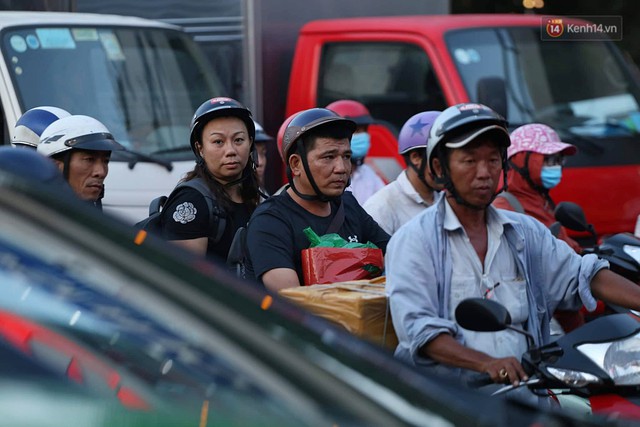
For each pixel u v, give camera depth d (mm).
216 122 11562
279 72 21203
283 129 10961
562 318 10914
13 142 12648
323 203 10953
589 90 21094
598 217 20172
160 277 4887
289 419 4520
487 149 8656
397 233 8859
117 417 4406
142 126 18641
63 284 4754
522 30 21109
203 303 4859
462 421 4824
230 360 4688
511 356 8188
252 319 4910
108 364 4566
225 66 20359
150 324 4719
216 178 11672
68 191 5387
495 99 19312
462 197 8680
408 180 12758
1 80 17641
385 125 20734
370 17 22109
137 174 17891
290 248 10586
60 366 4520
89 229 4969
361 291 9094
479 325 7645
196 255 5203
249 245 10609
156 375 4574
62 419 4352
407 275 8625
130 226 5137
